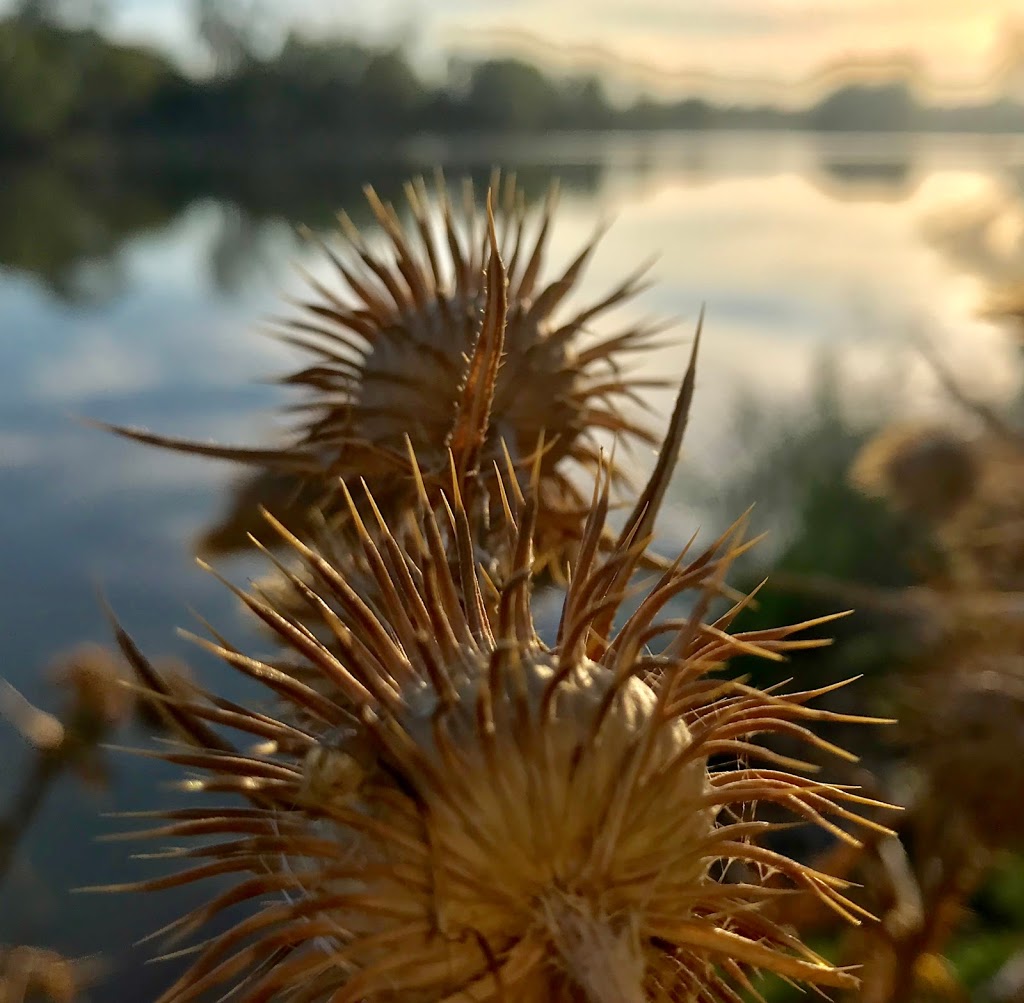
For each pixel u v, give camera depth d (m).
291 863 1.09
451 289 1.89
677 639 1.14
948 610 3.25
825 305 10.50
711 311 9.99
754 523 7.26
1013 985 3.94
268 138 18.86
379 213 1.96
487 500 1.50
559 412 1.81
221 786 1.08
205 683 4.32
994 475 3.94
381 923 1.04
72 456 6.86
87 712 3.07
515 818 1.05
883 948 2.77
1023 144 25.48
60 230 13.19
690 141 30.73
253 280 9.99
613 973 0.99
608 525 1.81
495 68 22.03
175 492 6.48
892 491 4.14
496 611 1.23
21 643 5.00
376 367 1.79
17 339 8.82
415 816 1.05
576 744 1.07
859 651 5.20
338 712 1.12
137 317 9.24
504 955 1.04
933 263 11.54
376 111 19.84
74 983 3.41
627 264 10.54
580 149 25.47
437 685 1.05
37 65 17.50
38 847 4.22
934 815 2.88
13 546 5.76
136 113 18.72
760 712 1.17
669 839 1.08
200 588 5.45
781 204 17.30
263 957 1.09
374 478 1.72
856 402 8.00
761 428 7.92
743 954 1.08
